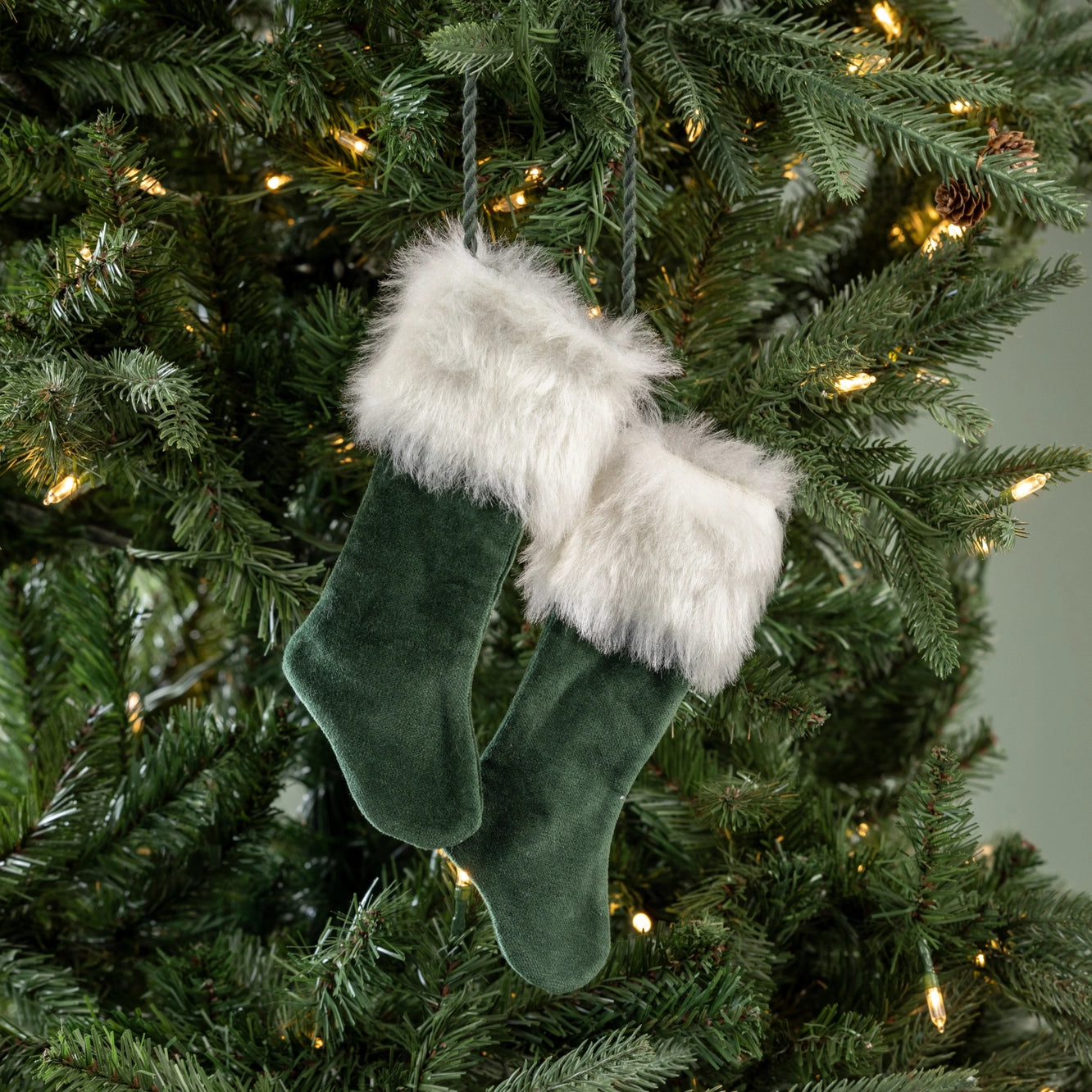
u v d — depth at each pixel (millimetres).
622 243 783
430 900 818
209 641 978
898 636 907
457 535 766
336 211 851
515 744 790
